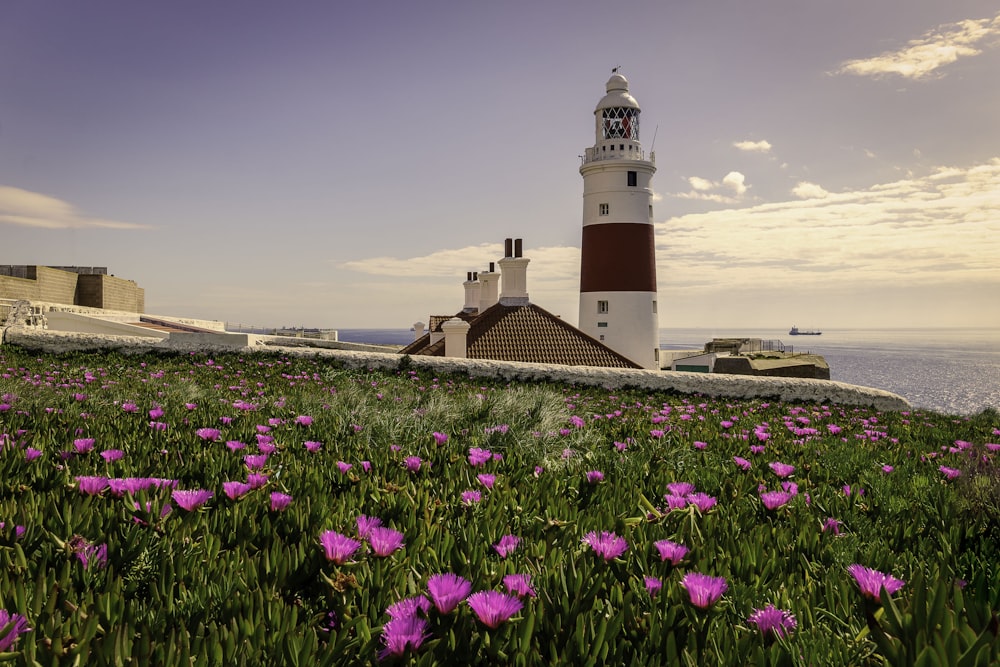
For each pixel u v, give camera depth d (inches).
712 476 182.1
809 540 120.5
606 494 149.5
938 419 478.6
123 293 2043.6
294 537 110.6
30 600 77.6
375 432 234.7
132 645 70.5
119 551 95.3
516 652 73.4
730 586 95.4
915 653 68.8
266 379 551.5
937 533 128.6
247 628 76.5
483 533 115.2
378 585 88.5
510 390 534.6
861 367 6545.3
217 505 126.6
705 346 2415.1
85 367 579.8
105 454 150.3
